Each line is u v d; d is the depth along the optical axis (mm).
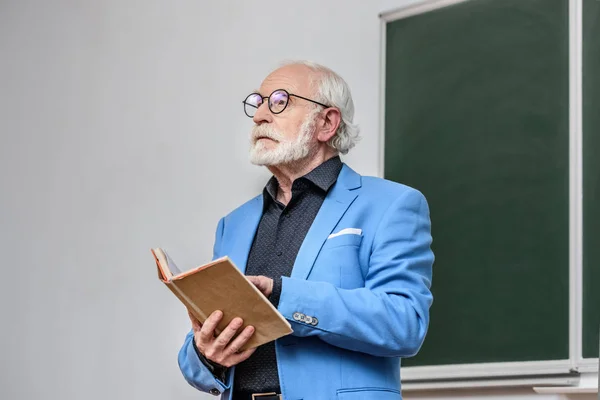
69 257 4750
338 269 2195
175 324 4266
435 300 3586
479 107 3580
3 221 5043
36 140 5043
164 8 4715
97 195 4727
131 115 4707
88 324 4594
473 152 3568
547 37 3408
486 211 3486
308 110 2461
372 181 2385
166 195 4465
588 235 3146
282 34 4246
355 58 3992
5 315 4910
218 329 2068
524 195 3379
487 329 3396
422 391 3543
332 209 2297
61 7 5137
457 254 3549
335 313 2066
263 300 1959
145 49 4738
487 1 3625
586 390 2980
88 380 4527
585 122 3223
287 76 2514
